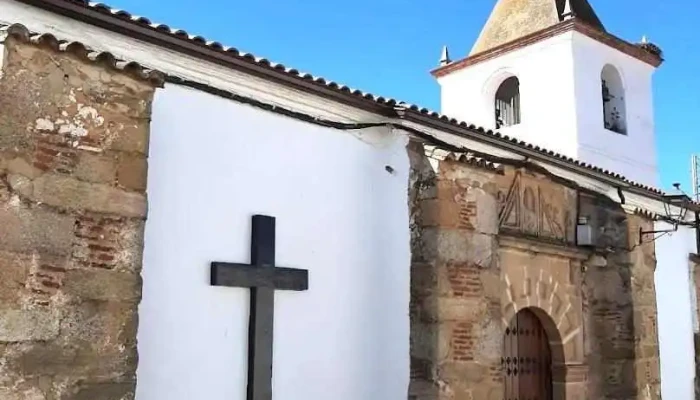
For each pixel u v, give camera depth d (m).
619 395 11.66
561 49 15.77
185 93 7.22
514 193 10.46
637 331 11.86
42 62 5.46
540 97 15.96
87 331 5.52
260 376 7.40
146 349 6.64
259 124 7.83
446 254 8.70
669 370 13.13
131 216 5.88
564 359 11.06
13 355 5.13
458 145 9.59
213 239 7.26
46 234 5.38
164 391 6.73
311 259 8.13
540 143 15.76
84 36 6.79
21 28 5.36
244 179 7.60
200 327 7.07
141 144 6.01
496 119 17.08
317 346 8.09
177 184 7.04
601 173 11.64
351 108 8.63
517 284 10.33
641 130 16.83
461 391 8.61
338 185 8.52
